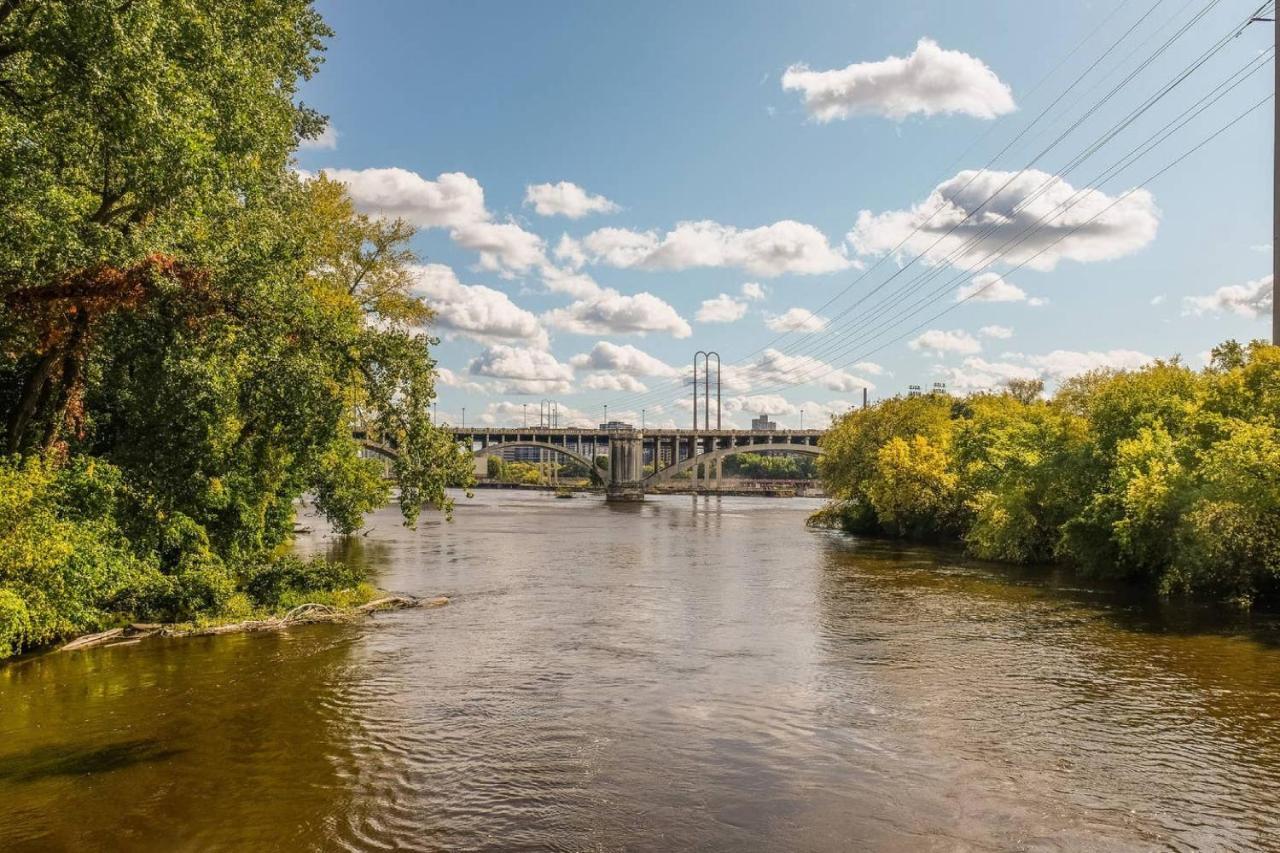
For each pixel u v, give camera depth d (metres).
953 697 17.94
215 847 10.79
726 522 87.06
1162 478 31.33
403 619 27.00
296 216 28.47
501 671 20.08
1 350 18.94
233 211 21.38
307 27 25.98
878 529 67.56
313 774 13.34
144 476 23.47
